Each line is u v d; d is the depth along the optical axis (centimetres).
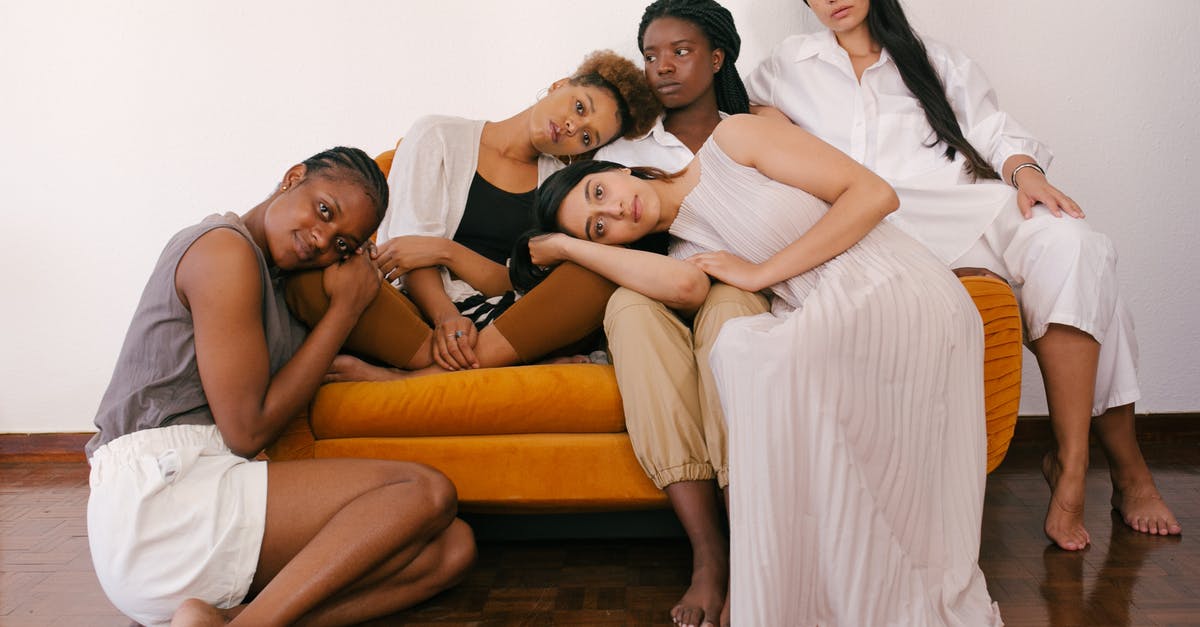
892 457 162
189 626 141
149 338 163
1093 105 273
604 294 192
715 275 185
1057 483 204
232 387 162
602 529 200
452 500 169
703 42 229
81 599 182
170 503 155
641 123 229
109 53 276
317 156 180
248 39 275
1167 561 192
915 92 240
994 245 221
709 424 177
